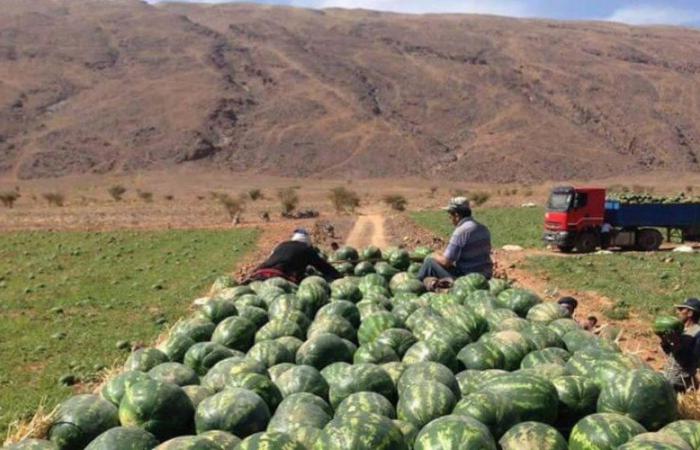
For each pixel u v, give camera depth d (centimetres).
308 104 19012
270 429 793
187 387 888
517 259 3144
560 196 3547
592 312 1995
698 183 15225
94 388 1338
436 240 3931
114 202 8944
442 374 876
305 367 925
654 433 723
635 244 3609
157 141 16925
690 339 1071
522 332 1083
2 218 5762
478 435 691
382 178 16125
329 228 4472
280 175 16100
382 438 682
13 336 1747
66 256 3272
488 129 18525
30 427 842
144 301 2167
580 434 740
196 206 7862
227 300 1319
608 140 18662
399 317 1188
